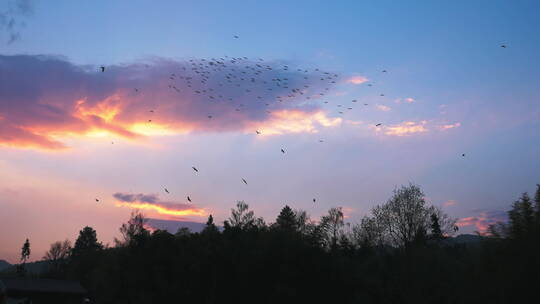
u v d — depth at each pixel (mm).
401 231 74188
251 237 49031
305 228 62250
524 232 27500
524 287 26031
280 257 44562
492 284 27859
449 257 52906
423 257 51906
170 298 43812
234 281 44719
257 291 43812
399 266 56000
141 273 46250
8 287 66125
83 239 140000
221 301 44469
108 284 51938
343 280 46000
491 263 28469
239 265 44656
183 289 43656
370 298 52250
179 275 44812
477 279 29516
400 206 74938
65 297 71000
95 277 68438
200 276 44750
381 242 75875
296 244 45969
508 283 26719
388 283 54531
